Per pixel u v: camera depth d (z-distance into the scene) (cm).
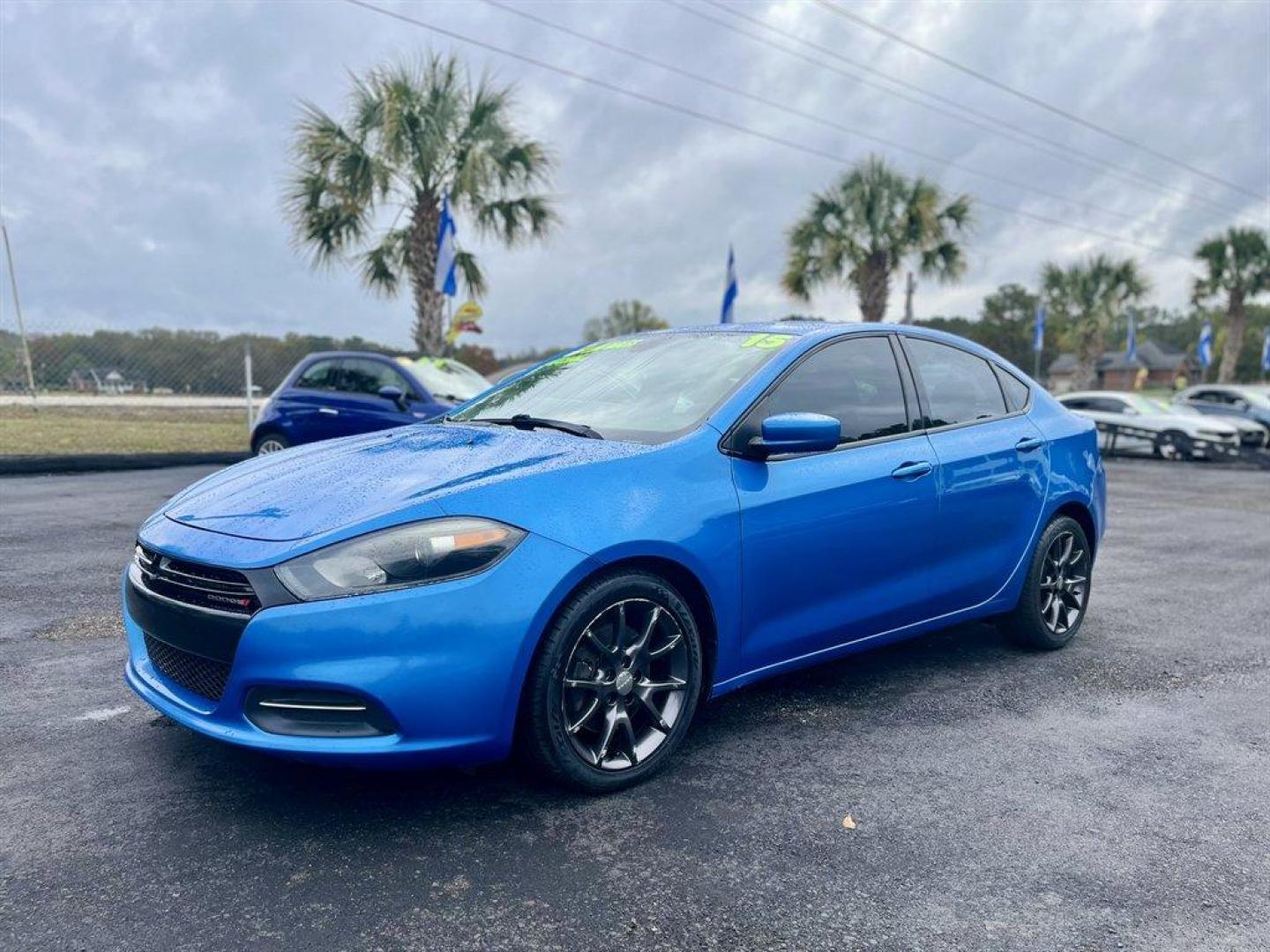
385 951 201
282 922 210
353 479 283
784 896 226
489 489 263
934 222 2022
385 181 1486
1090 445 454
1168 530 866
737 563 302
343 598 239
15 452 1041
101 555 586
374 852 241
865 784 289
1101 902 226
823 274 2116
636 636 283
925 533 364
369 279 1667
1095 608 533
